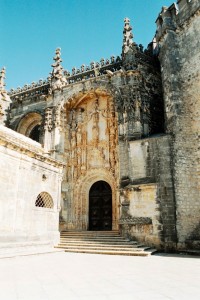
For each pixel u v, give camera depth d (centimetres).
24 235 1548
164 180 1941
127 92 2448
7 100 3247
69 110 2967
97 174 2702
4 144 1459
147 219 1931
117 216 2475
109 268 1068
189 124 2005
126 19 2806
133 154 2152
